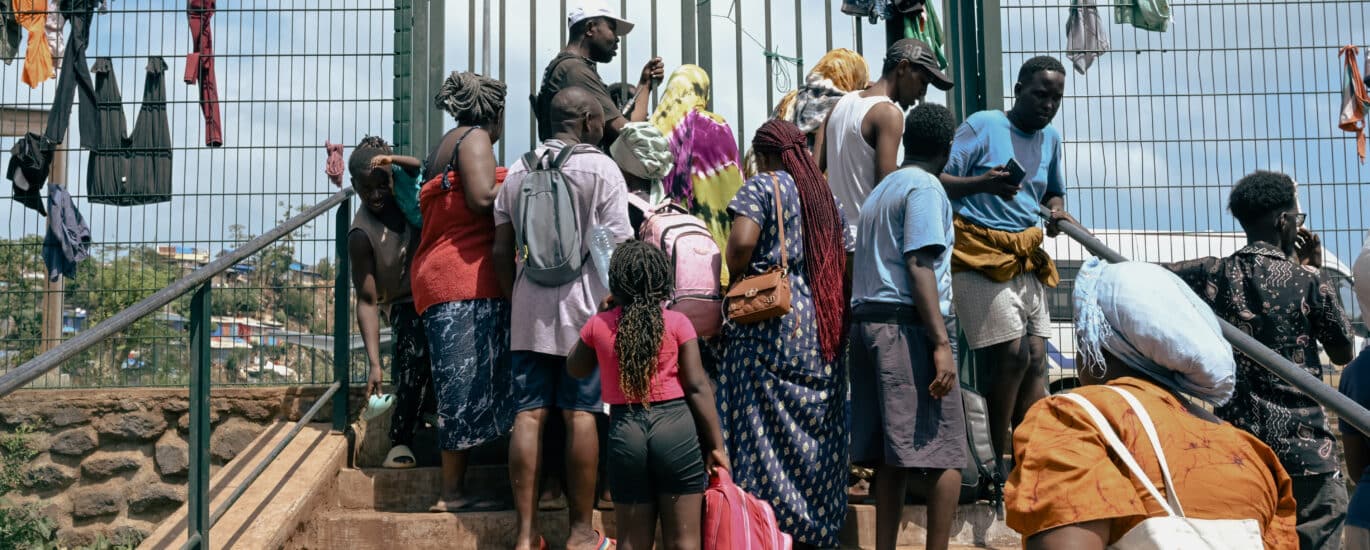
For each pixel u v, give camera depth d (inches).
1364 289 125.0
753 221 151.8
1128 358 80.7
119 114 262.2
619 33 205.6
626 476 134.9
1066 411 75.8
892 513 152.0
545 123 199.6
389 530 165.9
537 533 155.2
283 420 218.2
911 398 148.3
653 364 133.3
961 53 230.2
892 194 151.6
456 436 165.8
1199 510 71.9
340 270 197.3
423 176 185.2
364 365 226.4
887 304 150.3
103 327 110.4
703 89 195.2
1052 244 293.0
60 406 228.4
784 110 201.6
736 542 133.3
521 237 154.0
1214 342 78.8
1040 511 72.2
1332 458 155.5
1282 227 167.5
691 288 160.2
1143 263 83.3
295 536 159.2
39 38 272.2
